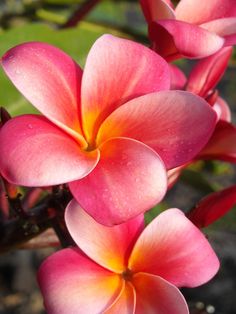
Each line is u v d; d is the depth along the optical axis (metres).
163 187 0.24
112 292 0.26
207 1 0.30
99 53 0.26
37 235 0.31
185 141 0.25
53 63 0.25
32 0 0.53
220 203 0.30
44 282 0.25
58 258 0.26
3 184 0.30
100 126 0.26
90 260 0.26
